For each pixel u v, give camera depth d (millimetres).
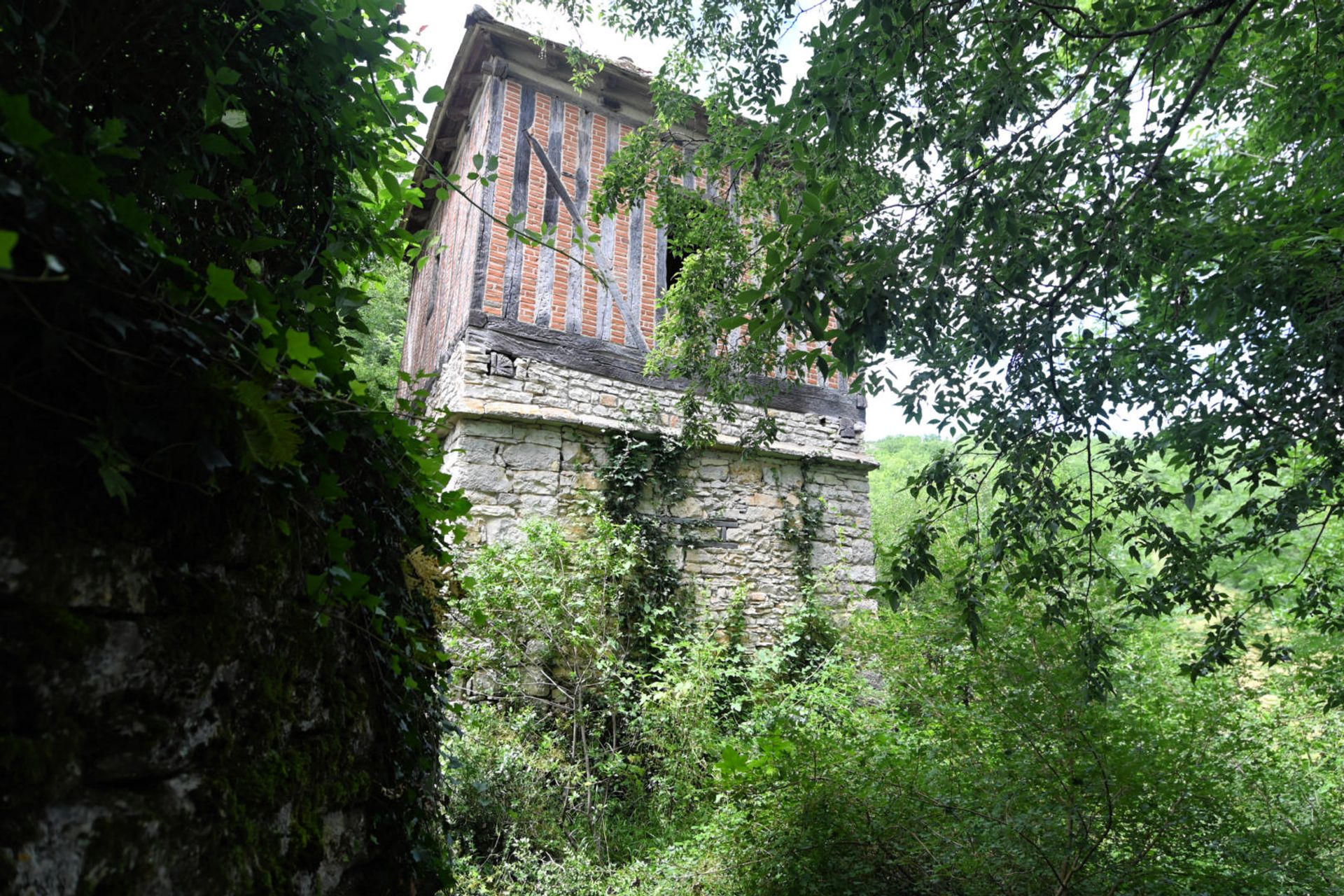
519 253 7102
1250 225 3289
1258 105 4070
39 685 919
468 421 6637
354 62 1974
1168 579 3762
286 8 1736
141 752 1037
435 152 8664
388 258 2590
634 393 7383
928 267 2781
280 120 1790
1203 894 3271
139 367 1058
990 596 4188
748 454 5348
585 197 7469
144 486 1101
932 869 3625
